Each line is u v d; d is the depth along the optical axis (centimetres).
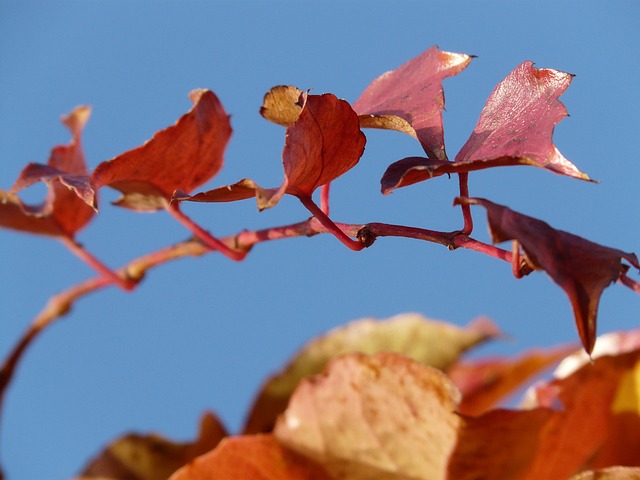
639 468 82
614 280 76
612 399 88
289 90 84
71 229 98
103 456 95
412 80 85
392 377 85
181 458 95
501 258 79
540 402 88
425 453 85
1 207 97
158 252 97
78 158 96
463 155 82
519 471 85
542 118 80
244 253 90
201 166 90
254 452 87
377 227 82
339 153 82
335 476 86
